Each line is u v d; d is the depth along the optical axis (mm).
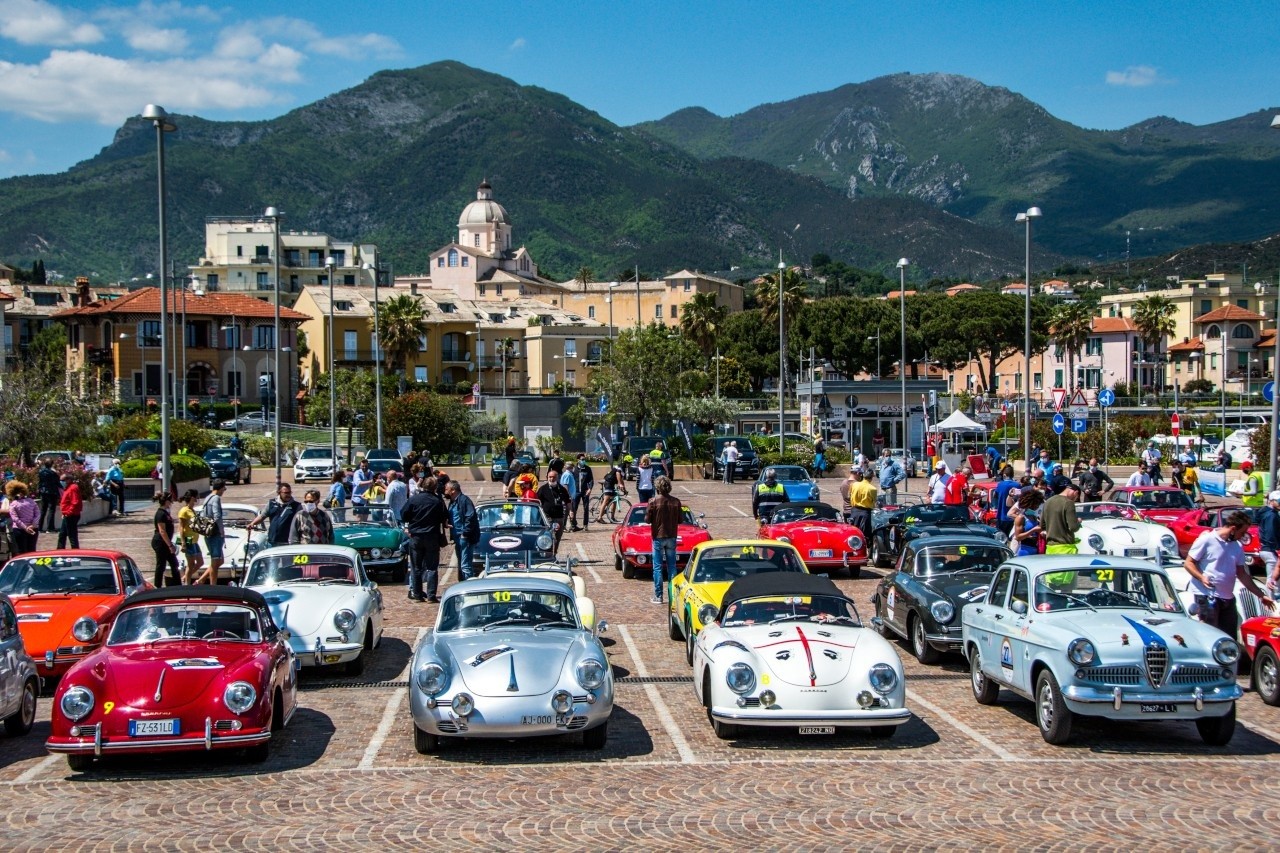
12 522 21641
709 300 95375
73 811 9227
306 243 127125
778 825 8867
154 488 41875
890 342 102688
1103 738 11555
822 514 24594
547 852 8289
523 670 10781
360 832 8711
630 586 22156
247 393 85250
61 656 13438
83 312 83562
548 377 106562
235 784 9984
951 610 14883
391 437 57219
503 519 22562
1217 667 10797
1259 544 19828
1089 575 12141
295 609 14508
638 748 11156
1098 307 138875
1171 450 54438
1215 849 8305
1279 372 25000
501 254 148875
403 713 12633
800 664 11180
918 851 8289
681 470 53594
